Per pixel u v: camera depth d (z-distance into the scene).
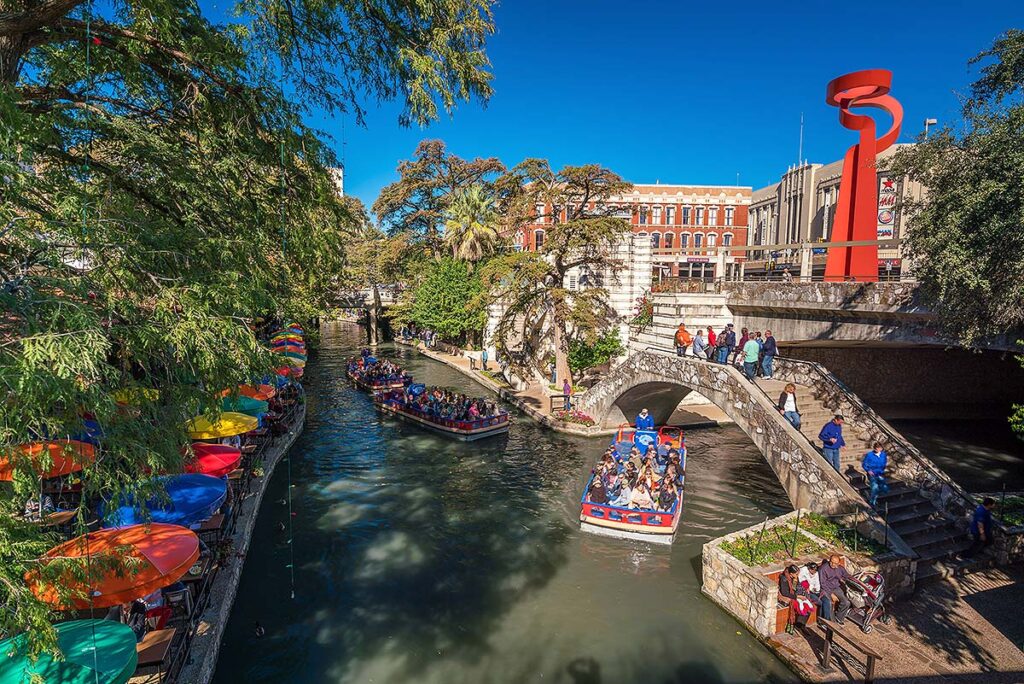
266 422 23.31
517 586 13.77
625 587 13.70
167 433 7.45
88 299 7.16
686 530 16.72
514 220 29.06
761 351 18.52
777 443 16.00
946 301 12.88
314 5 8.85
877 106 22.19
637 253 32.31
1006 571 13.04
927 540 13.38
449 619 12.46
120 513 9.80
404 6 8.98
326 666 10.90
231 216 11.16
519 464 22.02
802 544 12.98
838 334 20.11
